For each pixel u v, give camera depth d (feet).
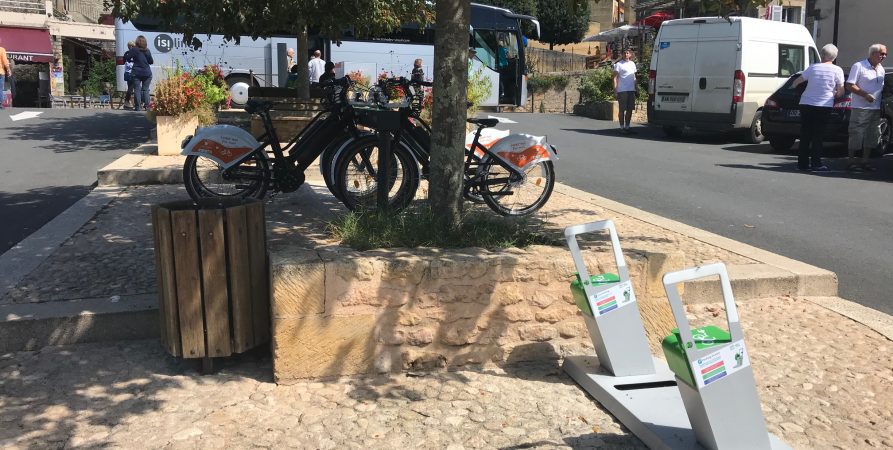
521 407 12.97
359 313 13.66
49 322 14.76
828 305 18.52
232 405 12.74
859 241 24.73
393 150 22.17
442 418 12.49
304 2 36.65
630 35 118.01
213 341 13.60
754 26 53.31
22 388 13.14
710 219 27.86
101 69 113.50
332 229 16.52
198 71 44.27
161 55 67.46
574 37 165.68
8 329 14.56
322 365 13.65
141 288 16.75
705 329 10.87
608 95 77.66
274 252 14.11
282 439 11.71
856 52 72.95
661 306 15.30
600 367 13.96
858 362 15.15
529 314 14.53
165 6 33.73
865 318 17.54
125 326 15.16
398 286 13.76
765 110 47.88
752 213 28.96
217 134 23.52
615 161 43.39
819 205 30.55
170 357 14.49
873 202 31.24
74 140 43.52
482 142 24.85
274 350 13.39
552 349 14.78
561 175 37.93
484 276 14.16
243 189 24.08
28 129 47.57
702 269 10.49
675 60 55.67
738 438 10.71
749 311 18.04
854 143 39.11
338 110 23.24
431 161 16.61
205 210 13.24
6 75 63.62
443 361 14.25
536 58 145.38
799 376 14.51
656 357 14.62
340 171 22.72
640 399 12.69
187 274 13.34
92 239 21.07
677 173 38.96
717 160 44.34
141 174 30.40
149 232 22.02
